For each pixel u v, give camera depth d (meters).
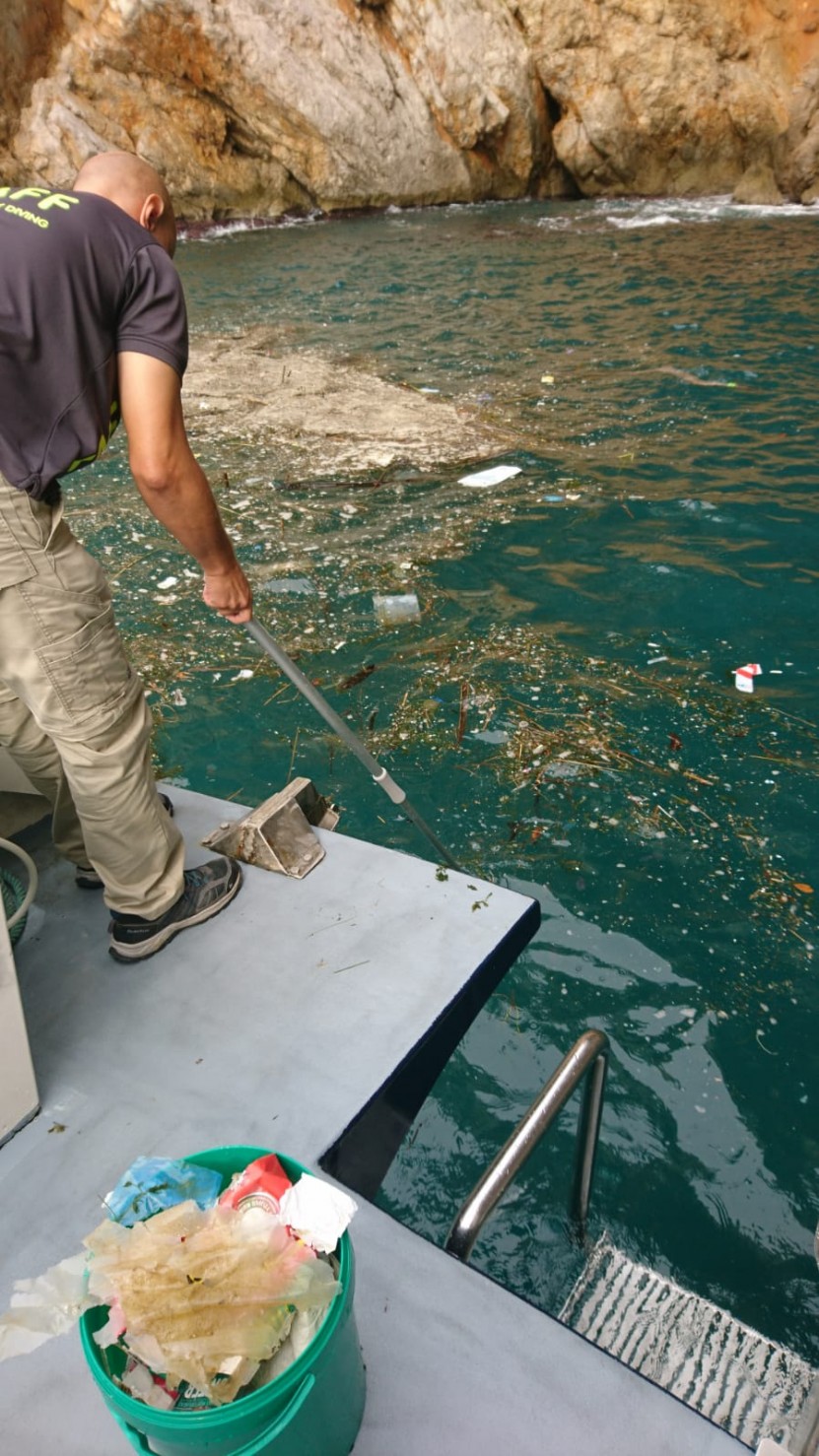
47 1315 1.34
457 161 15.84
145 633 4.71
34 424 1.83
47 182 14.73
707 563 5.14
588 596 4.90
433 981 2.24
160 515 1.99
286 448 6.80
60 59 14.32
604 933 3.08
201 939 2.39
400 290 11.04
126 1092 2.03
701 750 3.84
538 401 7.49
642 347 8.59
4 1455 1.51
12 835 2.74
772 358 8.10
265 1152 1.45
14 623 1.93
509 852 3.39
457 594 4.93
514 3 14.77
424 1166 2.45
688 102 14.74
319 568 5.18
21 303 1.74
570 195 16.47
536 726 3.98
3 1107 1.94
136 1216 1.40
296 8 14.49
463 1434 1.48
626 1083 2.64
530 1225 2.31
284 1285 1.27
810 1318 2.13
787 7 13.88
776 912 3.14
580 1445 1.48
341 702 4.18
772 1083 2.64
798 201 14.26
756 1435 1.83
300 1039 2.11
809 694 4.14
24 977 2.33
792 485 5.96
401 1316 1.64
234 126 15.16
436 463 6.47
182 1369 1.21
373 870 2.58
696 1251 2.27
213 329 9.84
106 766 2.11
